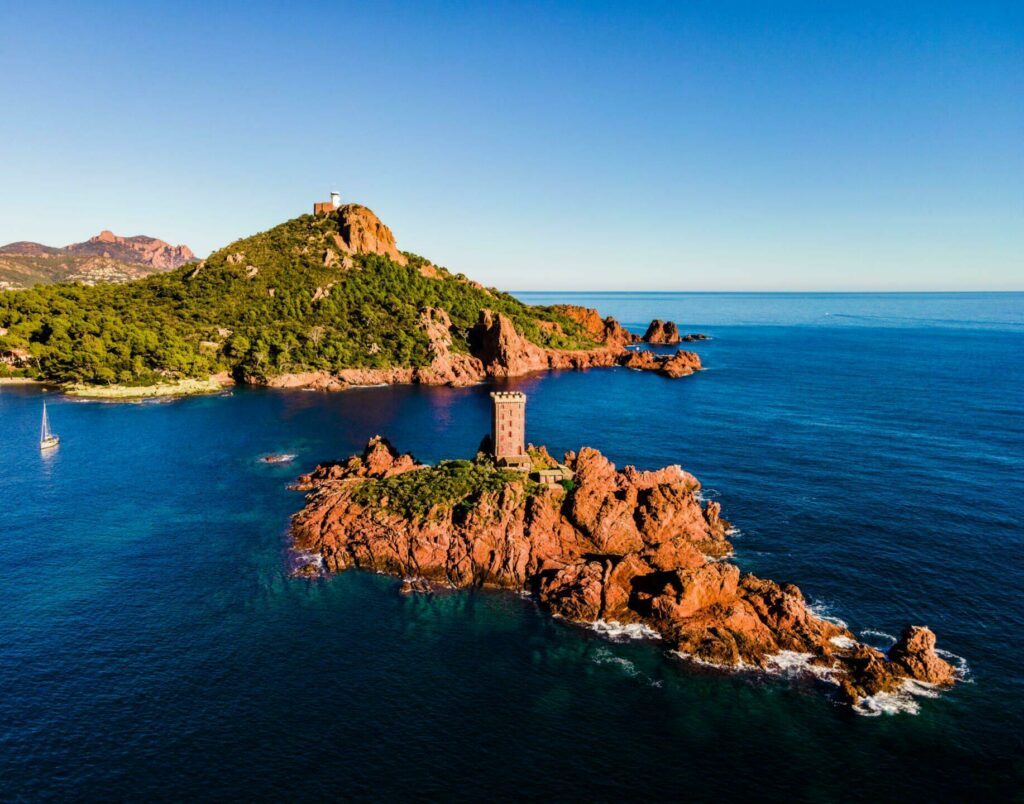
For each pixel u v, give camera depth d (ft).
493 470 363.56
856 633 253.65
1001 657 238.89
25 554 320.91
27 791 180.55
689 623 256.11
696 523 329.52
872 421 583.17
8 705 214.48
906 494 389.39
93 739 200.54
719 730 207.62
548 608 279.08
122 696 220.02
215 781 185.26
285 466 457.27
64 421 581.94
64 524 356.38
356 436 539.70
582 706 218.18
